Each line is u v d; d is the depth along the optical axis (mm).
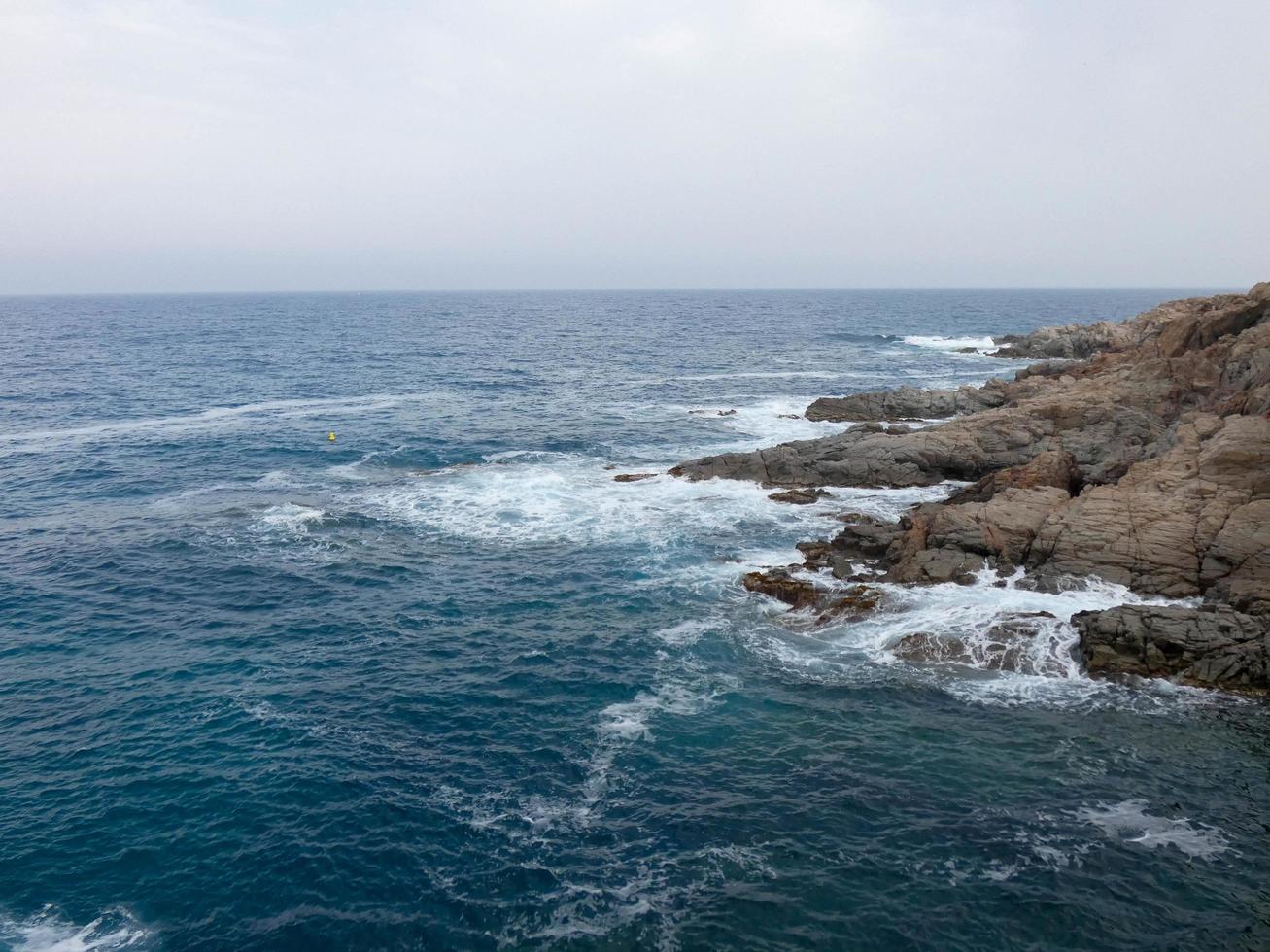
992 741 19734
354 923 14547
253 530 34719
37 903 14828
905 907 14688
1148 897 14906
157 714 21062
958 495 34531
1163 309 86750
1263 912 14516
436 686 22594
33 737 19906
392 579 29875
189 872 15680
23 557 31594
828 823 16953
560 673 23188
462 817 17281
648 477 42031
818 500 37844
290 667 23594
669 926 14359
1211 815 17094
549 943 14062
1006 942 13914
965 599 26250
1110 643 22641
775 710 21250
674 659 23984
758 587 28281
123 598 28078
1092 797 17688
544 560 31562
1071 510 28609
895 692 22016
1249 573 24562
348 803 17672
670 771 18781
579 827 16969
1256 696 21094
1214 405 36562
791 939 14016
